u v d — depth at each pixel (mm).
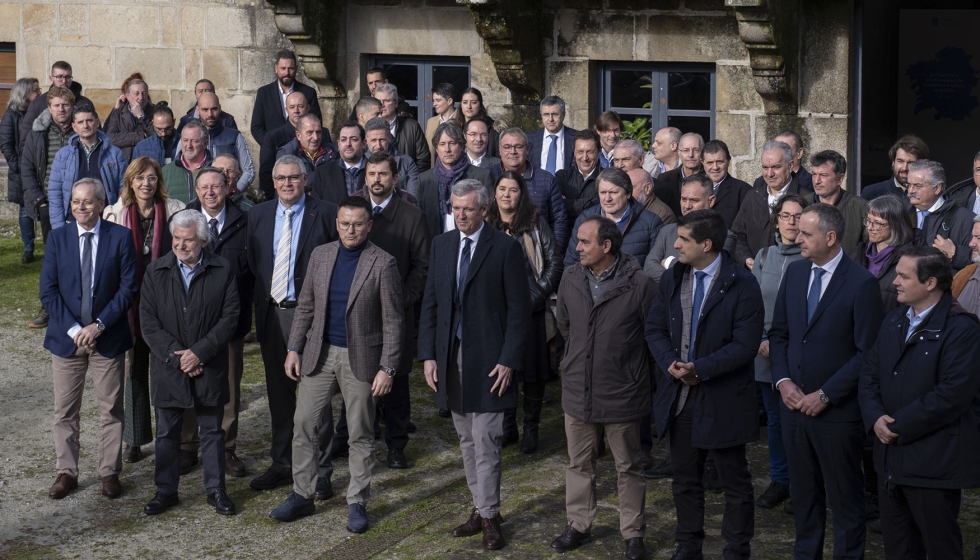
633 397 5180
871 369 4684
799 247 5902
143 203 6527
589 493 5383
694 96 10305
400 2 10914
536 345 6699
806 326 4953
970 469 4457
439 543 5504
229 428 6449
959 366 4391
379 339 5691
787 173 6797
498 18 9594
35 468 6527
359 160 7387
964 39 13477
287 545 5527
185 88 11570
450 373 5496
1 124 10469
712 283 4977
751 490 5031
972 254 6055
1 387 7871
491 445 5430
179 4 11445
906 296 4512
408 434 7184
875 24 13375
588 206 6961
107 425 6102
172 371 5809
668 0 10016
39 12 11750
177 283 5863
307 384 5770
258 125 10266
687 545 5141
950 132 13703
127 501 6094
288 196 6168
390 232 6574
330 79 11055
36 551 5461
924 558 4715
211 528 5742
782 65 9250
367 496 5766
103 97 11773
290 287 6176
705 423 4953
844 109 9523
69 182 8281
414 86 11219
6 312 9531
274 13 10469
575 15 10312
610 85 10555
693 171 7625
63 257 6066
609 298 5172
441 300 5520
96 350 6035
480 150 8023
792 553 5344
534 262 6695
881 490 4695
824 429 4855
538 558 5301
